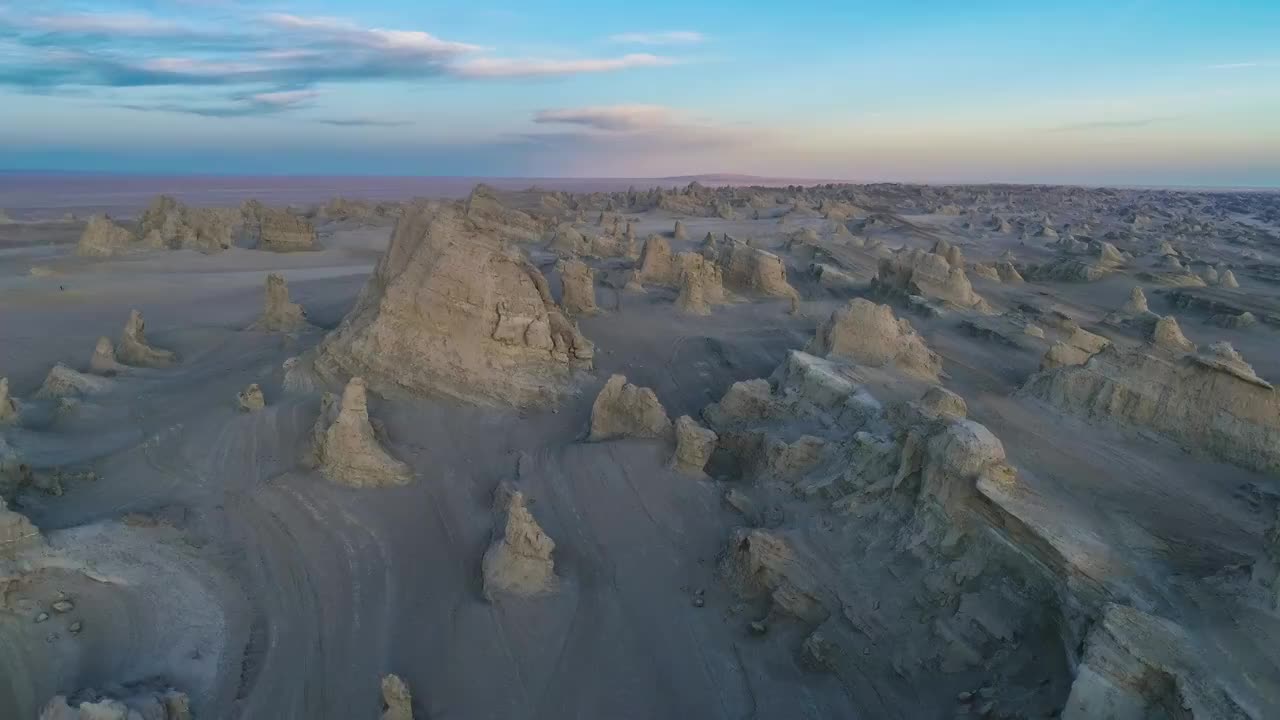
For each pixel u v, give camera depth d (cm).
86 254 5903
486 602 1803
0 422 2416
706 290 4838
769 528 1973
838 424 2348
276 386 2762
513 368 2839
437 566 1947
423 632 1727
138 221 7156
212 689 1565
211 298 4778
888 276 5025
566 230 6831
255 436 2398
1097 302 5688
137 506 2056
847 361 2841
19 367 3259
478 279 2806
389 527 2078
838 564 1784
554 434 2603
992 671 1427
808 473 2162
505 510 2112
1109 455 2169
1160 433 2306
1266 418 2162
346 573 1912
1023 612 1484
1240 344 4441
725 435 2570
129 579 1783
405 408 2600
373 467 2236
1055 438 2273
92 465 2252
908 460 1827
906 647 1550
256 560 1933
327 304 4578
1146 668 1155
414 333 2742
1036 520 1556
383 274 2969
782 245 7725
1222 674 1133
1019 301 5438
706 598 1850
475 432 2547
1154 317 4456
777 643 1684
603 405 2542
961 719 1371
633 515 2142
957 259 5972
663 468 2327
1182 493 1941
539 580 1855
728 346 3834
